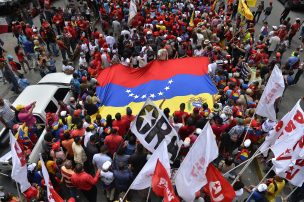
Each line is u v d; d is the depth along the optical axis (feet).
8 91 49.60
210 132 20.98
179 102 39.37
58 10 64.90
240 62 45.62
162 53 46.62
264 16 74.54
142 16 62.75
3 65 46.93
